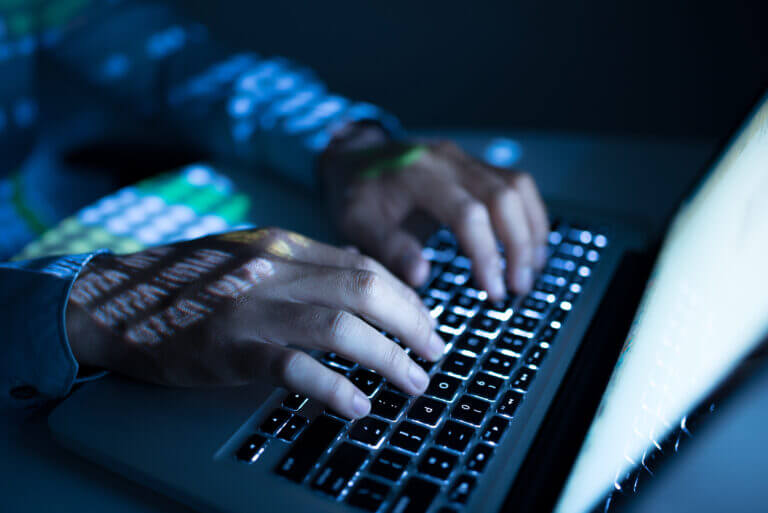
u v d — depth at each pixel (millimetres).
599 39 1479
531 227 751
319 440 487
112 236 789
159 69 1059
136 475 473
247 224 822
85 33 1126
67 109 1130
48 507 462
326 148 895
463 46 1625
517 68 1595
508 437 489
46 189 1083
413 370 529
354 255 644
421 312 580
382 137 979
